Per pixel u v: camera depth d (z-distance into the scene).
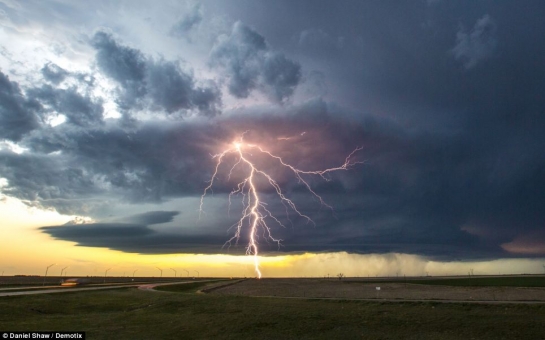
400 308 47.88
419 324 40.66
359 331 39.31
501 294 75.75
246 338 38.16
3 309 50.66
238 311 49.97
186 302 59.81
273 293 91.69
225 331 40.56
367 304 51.53
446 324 40.03
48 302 58.66
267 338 38.03
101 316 50.78
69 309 56.28
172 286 114.25
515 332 36.44
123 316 50.69
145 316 50.41
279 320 43.62
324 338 37.50
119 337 37.94
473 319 41.00
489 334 36.50
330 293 87.50
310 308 50.16
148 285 117.75
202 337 38.94
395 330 39.25
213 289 113.88
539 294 75.31
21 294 65.56
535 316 41.09
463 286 103.62
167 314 51.66
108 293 76.00
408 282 133.25
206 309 53.38
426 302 49.69
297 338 37.84
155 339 37.59
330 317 44.50
